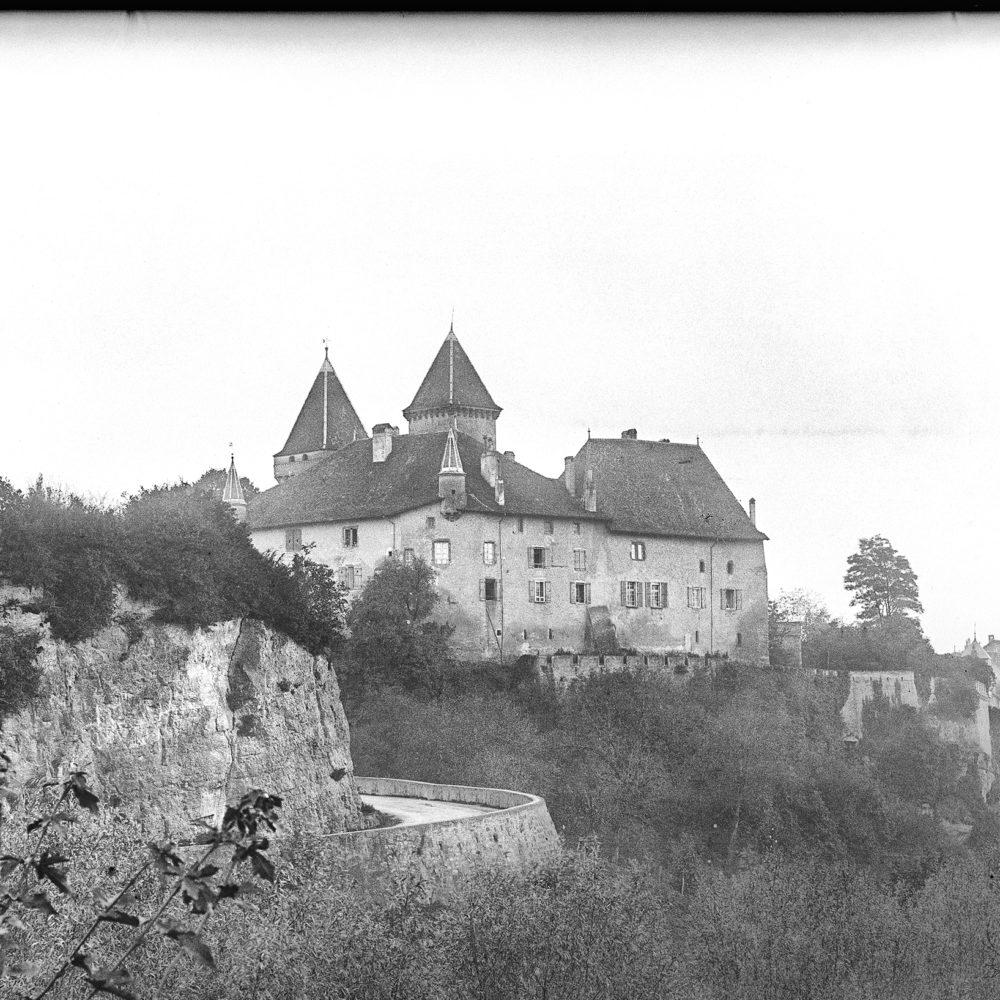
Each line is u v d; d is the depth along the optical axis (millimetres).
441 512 89812
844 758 93812
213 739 45438
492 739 80312
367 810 54938
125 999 14648
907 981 45781
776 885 49500
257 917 28891
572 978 33250
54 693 41094
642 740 85812
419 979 29891
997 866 70312
